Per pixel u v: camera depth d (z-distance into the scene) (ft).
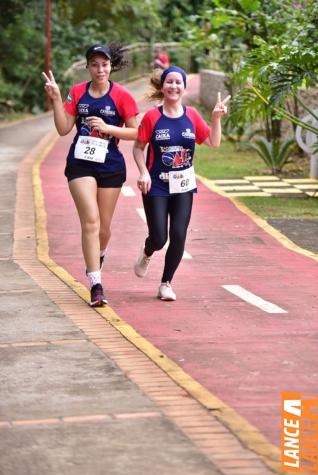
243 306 46.65
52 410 29.99
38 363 35.63
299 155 114.32
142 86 253.24
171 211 47.29
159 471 24.90
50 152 124.06
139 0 258.57
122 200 84.79
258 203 83.92
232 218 76.18
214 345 38.78
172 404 30.48
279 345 38.81
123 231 70.95
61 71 216.54
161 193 46.75
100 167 46.21
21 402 30.89
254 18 114.42
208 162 113.80
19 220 75.25
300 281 53.52
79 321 42.70
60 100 45.78
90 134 45.93
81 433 27.76
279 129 118.21
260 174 103.30
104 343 38.63
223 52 136.98
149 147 46.57
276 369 35.17
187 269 57.36
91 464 25.43
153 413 29.55
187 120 46.11
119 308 46.21
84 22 239.91
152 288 51.47
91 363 35.55
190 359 36.60
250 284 52.70
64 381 33.24
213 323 42.83
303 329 41.68
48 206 82.33
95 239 46.24
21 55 203.21
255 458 25.73
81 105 45.57
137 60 279.28
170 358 36.76
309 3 90.02
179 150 46.21
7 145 135.33
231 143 130.52
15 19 200.44
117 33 258.16
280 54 84.79
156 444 26.78
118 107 45.68
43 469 25.11
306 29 85.10
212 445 26.71
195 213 78.33
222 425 28.40
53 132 153.89
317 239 68.33
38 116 199.21
